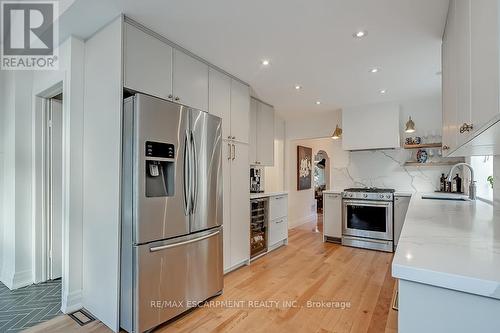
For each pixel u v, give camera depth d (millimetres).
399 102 4191
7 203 2750
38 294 2480
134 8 1855
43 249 2766
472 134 1045
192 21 2012
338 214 4383
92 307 2127
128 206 1887
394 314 2176
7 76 2750
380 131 4199
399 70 2918
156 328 1972
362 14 1895
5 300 2373
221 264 2529
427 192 3979
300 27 2078
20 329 1950
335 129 4730
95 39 2170
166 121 2031
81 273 2244
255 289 2643
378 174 4516
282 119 5516
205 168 2357
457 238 1062
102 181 2057
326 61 2693
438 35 2152
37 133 2730
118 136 1933
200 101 2637
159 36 2213
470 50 1073
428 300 739
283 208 4266
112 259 1954
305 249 4070
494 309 661
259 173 4531
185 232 2148
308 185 6582
